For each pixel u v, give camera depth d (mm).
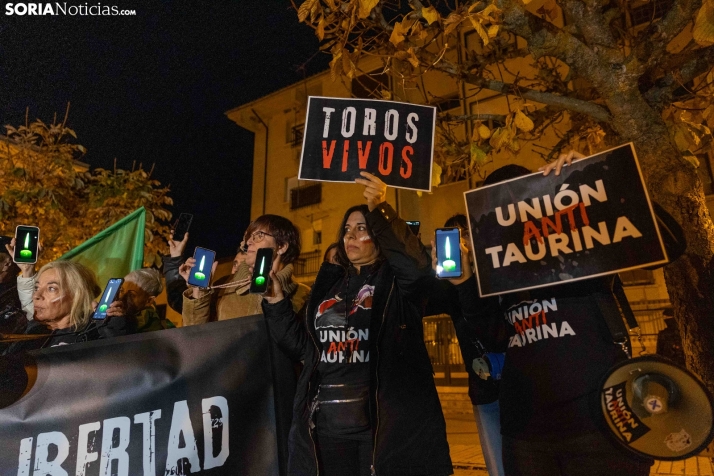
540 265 2145
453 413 9766
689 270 2512
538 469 2025
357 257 2588
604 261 2031
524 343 2191
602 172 2123
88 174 10086
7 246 3268
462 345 2900
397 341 2375
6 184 9055
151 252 9289
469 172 4477
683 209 2580
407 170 2633
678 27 2756
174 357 2609
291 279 3086
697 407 1710
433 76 12953
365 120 2709
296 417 2447
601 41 2857
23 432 2400
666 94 3008
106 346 2570
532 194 2244
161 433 2508
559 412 1985
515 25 2943
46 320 3057
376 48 3525
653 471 4398
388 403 2254
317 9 3100
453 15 2791
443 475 2213
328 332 2473
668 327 4867
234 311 3311
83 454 2428
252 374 2666
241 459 2561
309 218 16656
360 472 2293
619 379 1830
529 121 3244
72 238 9086
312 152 2686
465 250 2404
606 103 2900
